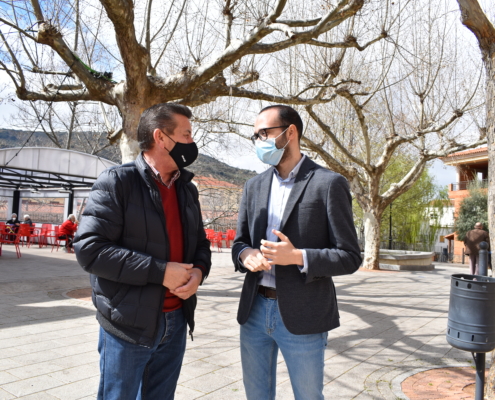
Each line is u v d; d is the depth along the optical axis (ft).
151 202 6.74
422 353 15.99
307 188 7.11
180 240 7.26
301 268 6.62
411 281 40.50
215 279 36.01
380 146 64.69
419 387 12.28
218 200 61.52
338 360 14.85
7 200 72.28
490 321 9.59
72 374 12.30
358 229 92.07
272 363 7.69
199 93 26.50
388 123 48.37
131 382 6.34
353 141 56.13
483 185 101.24
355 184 51.49
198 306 23.86
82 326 17.93
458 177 119.55
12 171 55.77
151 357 7.23
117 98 23.82
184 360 14.20
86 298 24.27
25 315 19.58
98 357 13.92
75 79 27.91
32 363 13.10
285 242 6.46
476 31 11.19
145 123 7.00
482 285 9.57
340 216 6.83
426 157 47.75
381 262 55.62
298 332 6.66
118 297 6.24
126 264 6.06
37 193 69.46
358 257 6.82
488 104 11.19
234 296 27.61
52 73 27.09
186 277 6.40
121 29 19.67
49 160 51.01
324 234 7.04
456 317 9.94
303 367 6.82
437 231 94.02
